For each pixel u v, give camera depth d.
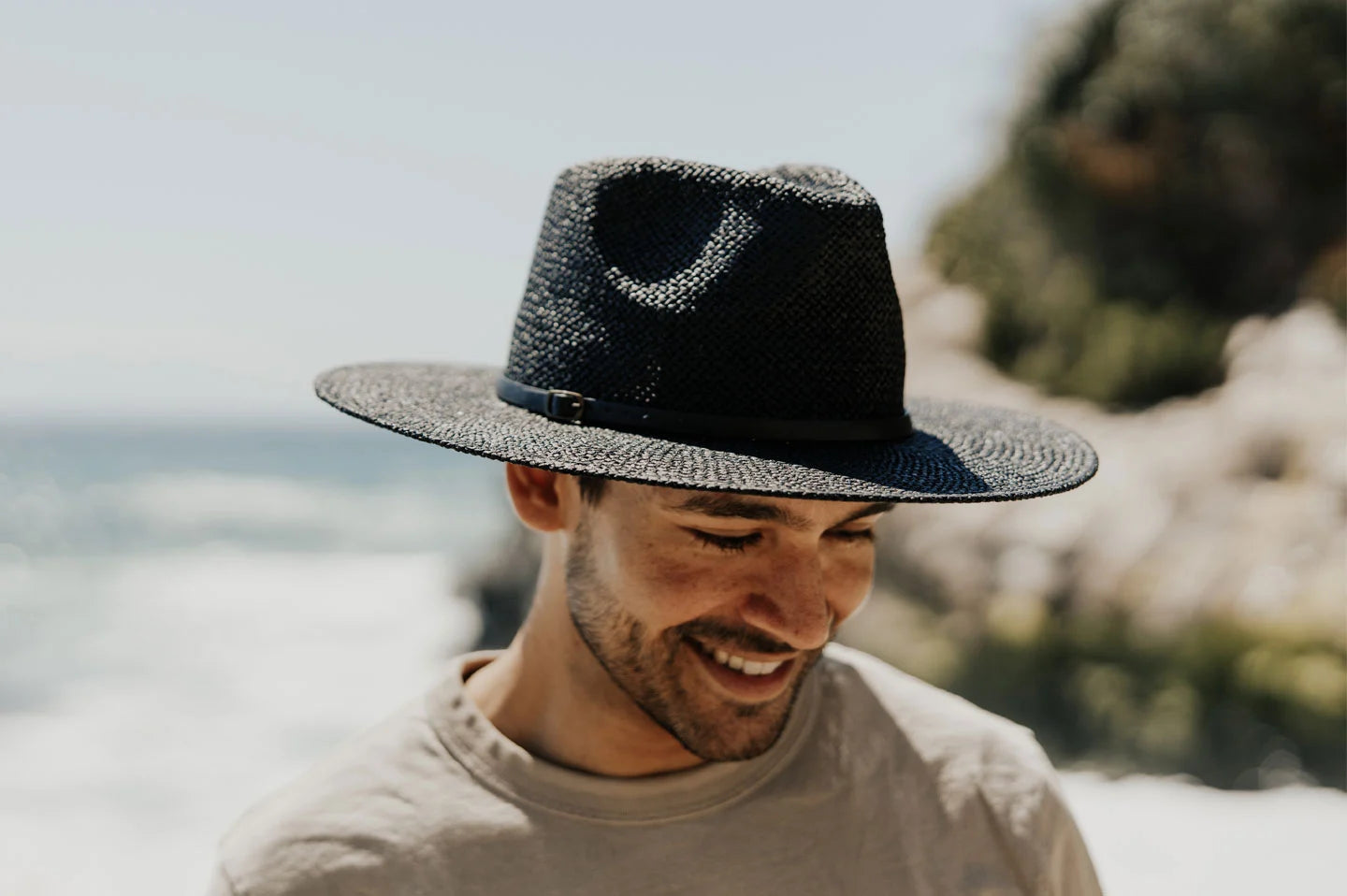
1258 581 8.20
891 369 1.26
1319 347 10.16
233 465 62.22
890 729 1.45
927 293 13.75
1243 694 7.63
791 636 1.15
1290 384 9.84
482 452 1.14
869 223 1.21
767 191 1.19
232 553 32.34
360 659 17.34
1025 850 1.41
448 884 1.26
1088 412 10.98
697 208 1.22
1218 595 8.30
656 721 1.25
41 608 23.34
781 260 1.17
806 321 1.19
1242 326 11.23
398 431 1.21
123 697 15.03
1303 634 7.71
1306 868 4.05
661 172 1.24
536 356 1.31
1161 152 12.51
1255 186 12.20
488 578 16.75
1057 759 8.13
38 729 13.25
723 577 1.17
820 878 1.33
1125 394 11.09
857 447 1.22
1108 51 13.23
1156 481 9.31
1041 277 12.96
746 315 1.18
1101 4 13.37
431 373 1.58
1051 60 13.41
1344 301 10.74
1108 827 4.59
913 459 1.22
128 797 10.28
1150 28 12.72
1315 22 12.30
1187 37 12.52
